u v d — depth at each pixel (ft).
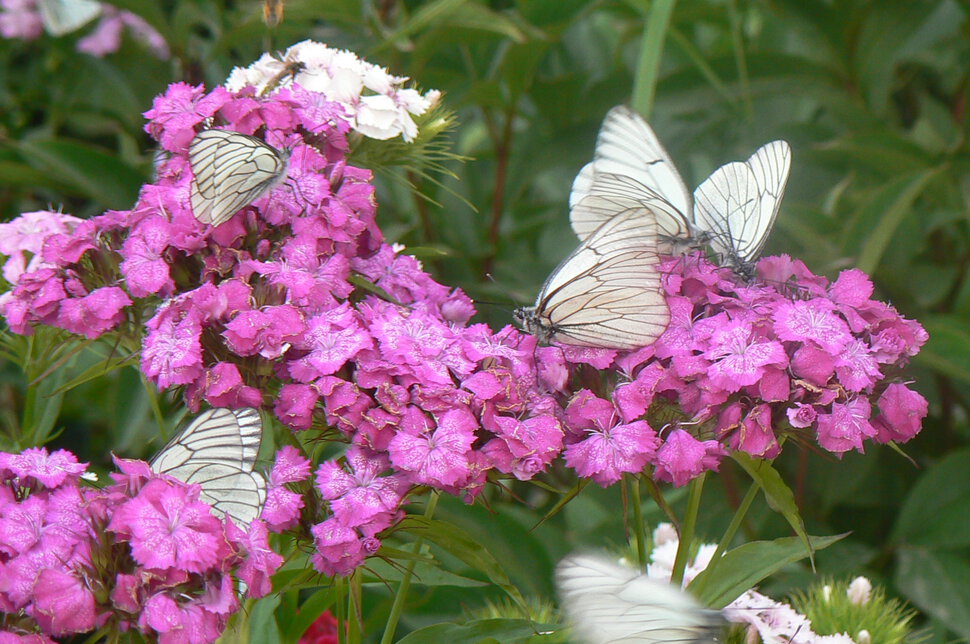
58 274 2.80
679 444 2.74
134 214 2.80
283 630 2.86
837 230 3.50
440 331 2.75
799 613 2.98
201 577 2.60
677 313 2.78
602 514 3.43
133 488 2.62
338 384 2.70
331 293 2.78
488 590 3.23
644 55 3.12
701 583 2.80
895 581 3.39
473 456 2.70
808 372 2.74
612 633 2.60
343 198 2.83
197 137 2.73
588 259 2.77
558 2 3.34
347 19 3.33
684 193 2.90
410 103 2.95
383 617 2.96
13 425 3.00
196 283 2.80
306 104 2.88
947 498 3.43
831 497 3.50
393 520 2.70
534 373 2.79
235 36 3.41
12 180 3.42
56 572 2.57
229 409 2.66
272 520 2.69
